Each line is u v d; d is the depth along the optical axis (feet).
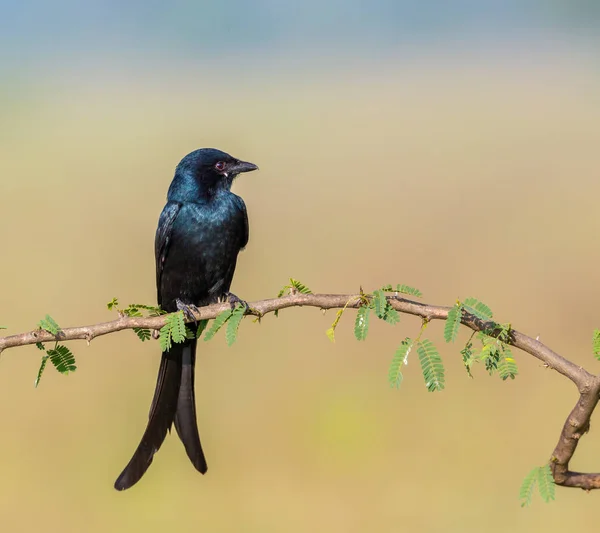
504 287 44.83
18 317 41.98
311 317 42.80
